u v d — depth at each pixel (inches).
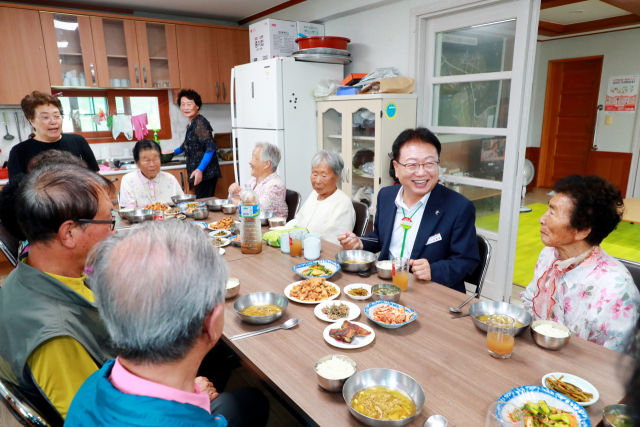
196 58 183.3
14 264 74.2
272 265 69.4
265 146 103.0
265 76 146.6
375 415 33.6
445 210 69.2
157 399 22.2
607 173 240.1
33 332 34.6
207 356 64.8
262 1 171.9
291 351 43.6
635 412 21.4
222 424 26.9
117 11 175.3
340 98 138.1
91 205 38.5
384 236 78.2
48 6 159.9
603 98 236.4
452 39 125.0
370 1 137.2
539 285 55.9
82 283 41.4
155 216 96.5
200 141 153.6
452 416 33.4
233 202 115.6
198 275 22.8
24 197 36.4
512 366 40.2
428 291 57.9
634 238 174.7
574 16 208.5
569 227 48.4
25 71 150.4
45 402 35.5
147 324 21.6
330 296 56.5
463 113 125.6
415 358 41.8
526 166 207.5
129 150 185.5
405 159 66.7
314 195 97.5
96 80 163.2
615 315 46.5
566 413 32.6
